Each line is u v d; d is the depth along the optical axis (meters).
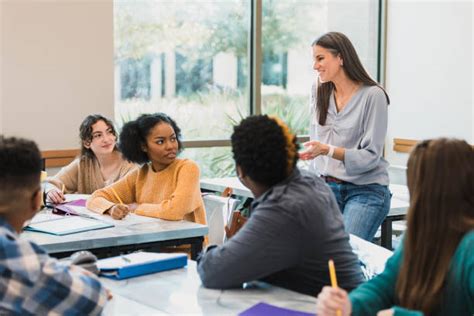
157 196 3.53
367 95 3.68
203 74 6.14
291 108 6.64
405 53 6.81
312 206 2.09
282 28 6.52
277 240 2.06
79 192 4.39
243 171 2.16
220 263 2.09
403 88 6.84
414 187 1.76
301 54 6.66
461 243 1.70
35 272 1.65
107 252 2.93
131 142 3.54
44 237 2.88
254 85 6.39
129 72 5.74
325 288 1.77
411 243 1.76
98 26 5.37
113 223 3.20
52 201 3.75
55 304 1.69
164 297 2.02
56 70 5.23
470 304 1.68
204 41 6.12
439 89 6.48
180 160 3.54
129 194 3.67
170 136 3.52
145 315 1.86
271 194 2.12
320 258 2.11
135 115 5.80
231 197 4.30
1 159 1.71
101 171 4.37
